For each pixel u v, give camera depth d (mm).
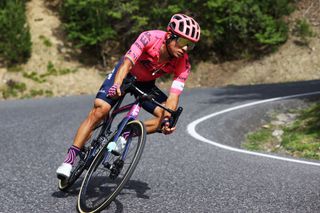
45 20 17062
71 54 16328
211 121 8391
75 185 4246
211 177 4609
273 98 10695
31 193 4020
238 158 5598
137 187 4188
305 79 16219
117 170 3359
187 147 6305
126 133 3471
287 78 16453
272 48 17625
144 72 3734
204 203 3730
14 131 7551
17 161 5379
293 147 6848
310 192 4062
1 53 15406
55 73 15367
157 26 16938
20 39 15312
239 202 3762
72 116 9203
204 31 16891
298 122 8250
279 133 7836
